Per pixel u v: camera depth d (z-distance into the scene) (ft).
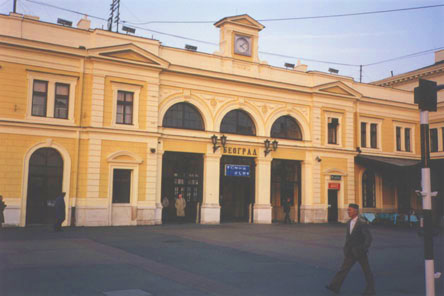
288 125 99.96
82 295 27.45
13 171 70.44
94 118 76.79
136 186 79.71
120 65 79.56
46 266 36.50
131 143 79.97
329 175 101.50
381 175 112.16
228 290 30.45
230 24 92.73
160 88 84.38
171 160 90.74
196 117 89.10
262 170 94.27
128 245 52.06
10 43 70.90
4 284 29.63
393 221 100.99
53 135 73.82
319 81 102.53
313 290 31.32
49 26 74.79
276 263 42.45
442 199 84.94
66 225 73.51
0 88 70.49
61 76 75.05
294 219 102.01
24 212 70.85
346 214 102.68
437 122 117.50
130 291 28.91
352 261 30.30
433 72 124.67
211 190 87.92
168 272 36.09
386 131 113.50
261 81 94.22
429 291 25.76
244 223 90.53
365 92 111.24
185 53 87.45
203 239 60.29
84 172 75.87
